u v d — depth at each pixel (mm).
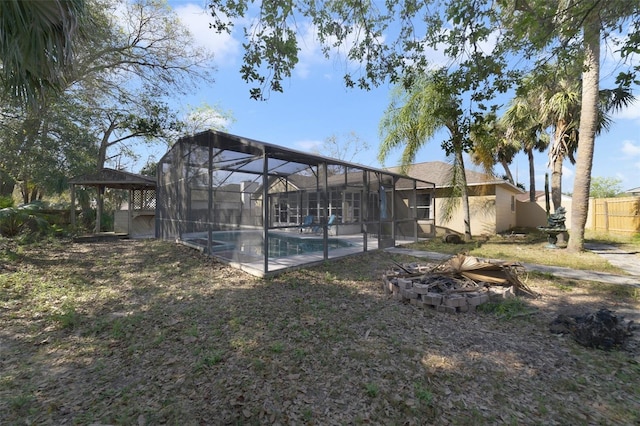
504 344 3406
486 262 5445
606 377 2762
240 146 7164
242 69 4523
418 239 12867
